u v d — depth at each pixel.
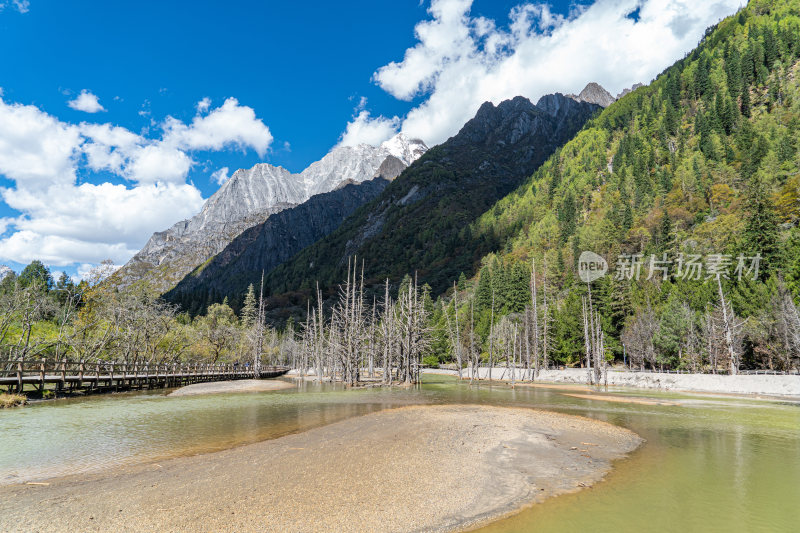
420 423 23.19
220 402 34.91
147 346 61.78
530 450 17.19
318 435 19.88
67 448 17.42
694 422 25.05
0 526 9.41
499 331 88.81
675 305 64.00
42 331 53.38
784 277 56.81
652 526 9.77
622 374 58.62
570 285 100.19
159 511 10.25
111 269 54.22
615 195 154.00
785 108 152.00
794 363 47.59
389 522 9.73
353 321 59.31
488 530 9.45
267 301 191.62
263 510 10.30
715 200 111.25
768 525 9.89
